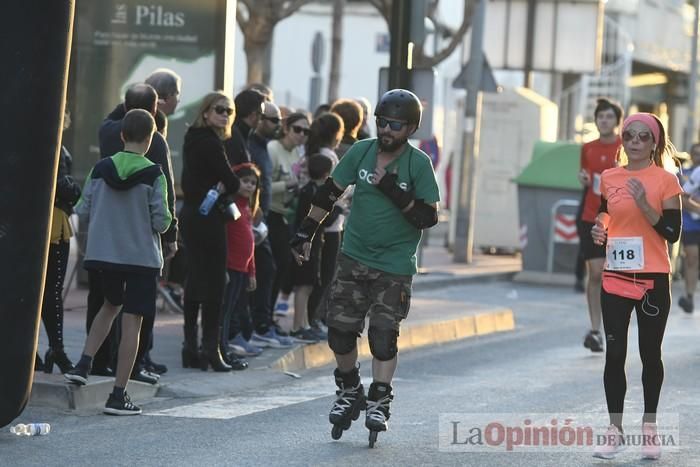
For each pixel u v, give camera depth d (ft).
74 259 124.26
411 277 56.08
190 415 62.75
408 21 106.63
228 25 100.94
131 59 102.32
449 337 98.43
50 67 52.19
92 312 66.03
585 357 89.30
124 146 64.03
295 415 63.67
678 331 106.11
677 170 58.13
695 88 255.70
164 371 72.02
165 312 94.89
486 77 157.99
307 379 76.23
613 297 56.13
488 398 70.13
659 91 309.83
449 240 178.40
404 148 55.62
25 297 52.75
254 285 76.64
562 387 74.54
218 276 72.33
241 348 79.15
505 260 170.09
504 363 85.56
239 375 73.56
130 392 66.49
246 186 74.38
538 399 69.87
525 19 197.47
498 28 198.29
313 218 56.80
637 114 56.29
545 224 144.66
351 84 272.31
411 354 89.30
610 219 56.65
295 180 83.87
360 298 56.13
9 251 52.39
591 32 196.54
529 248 145.28
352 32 271.28
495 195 179.42
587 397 70.79
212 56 100.99
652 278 55.83
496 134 179.42
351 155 55.98
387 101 54.70
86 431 58.08
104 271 61.46
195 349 74.08
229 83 101.65
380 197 55.31
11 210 52.24
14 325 52.65
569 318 115.75
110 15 102.06
